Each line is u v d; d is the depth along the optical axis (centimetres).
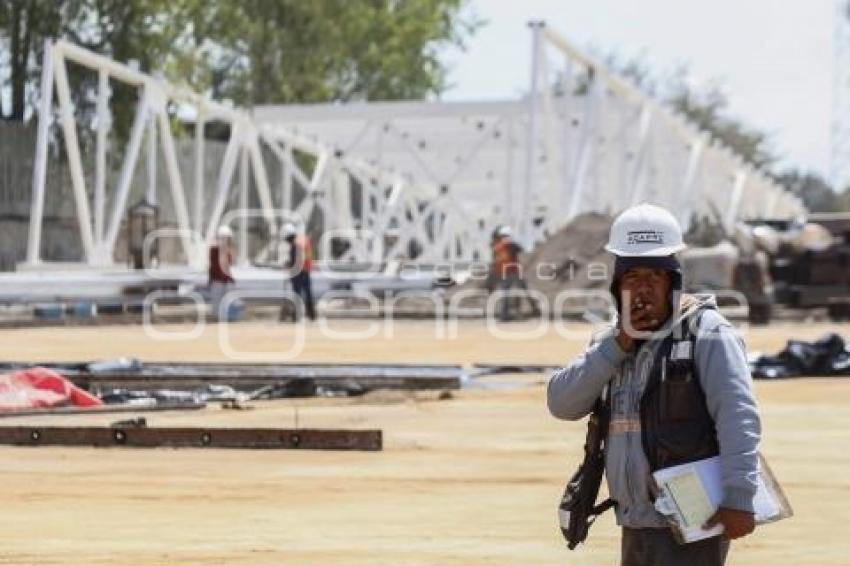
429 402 3659
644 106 10338
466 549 2003
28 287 7050
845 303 7869
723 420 1171
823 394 3856
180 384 3766
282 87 15088
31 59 10156
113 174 10131
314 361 4844
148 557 1936
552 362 4847
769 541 2073
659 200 11450
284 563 1912
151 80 8419
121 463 2672
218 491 2412
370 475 2580
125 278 7369
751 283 7556
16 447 2848
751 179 13450
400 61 16262
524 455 2819
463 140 10656
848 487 2506
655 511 1194
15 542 2020
